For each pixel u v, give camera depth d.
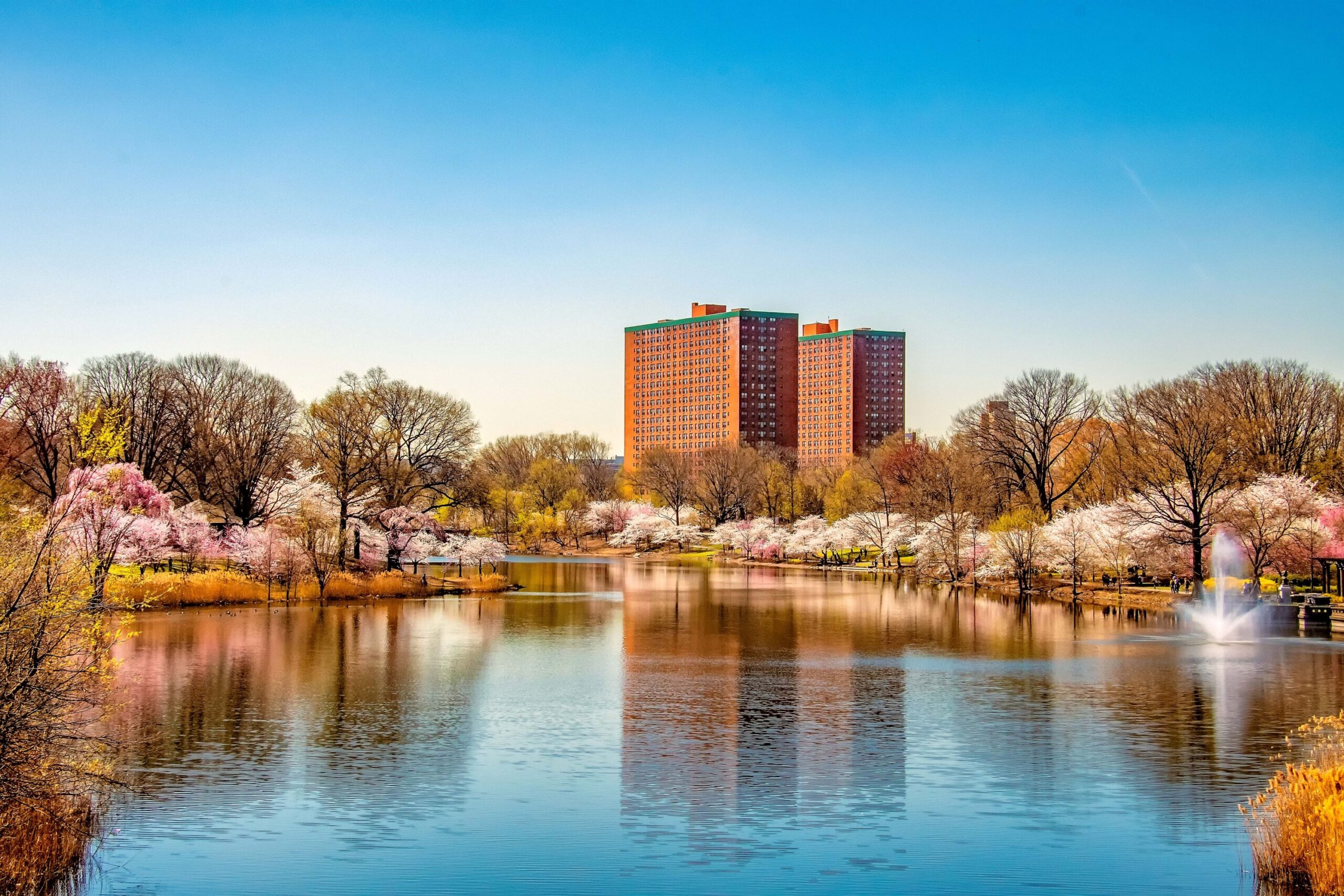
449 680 45.72
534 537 187.00
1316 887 21.30
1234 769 31.59
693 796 28.94
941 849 24.88
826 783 30.16
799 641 61.19
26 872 21.34
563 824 26.56
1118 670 50.41
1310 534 78.50
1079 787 29.81
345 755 32.69
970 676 48.62
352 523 90.19
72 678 21.06
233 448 95.19
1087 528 94.94
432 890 22.23
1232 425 93.00
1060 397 117.19
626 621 70.94
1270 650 57.56
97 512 31.73
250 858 23.86
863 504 158.00
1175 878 22.91
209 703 40.09
